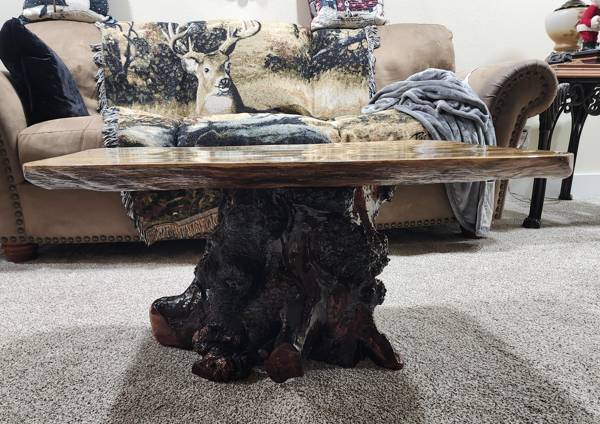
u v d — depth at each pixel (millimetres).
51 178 625
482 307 1172
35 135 1517
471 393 799
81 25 2135
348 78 2285
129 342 1011
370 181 616
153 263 1612
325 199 813
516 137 1771
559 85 1983
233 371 845
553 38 2264
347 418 734
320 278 853
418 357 925
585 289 1293
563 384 827
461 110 1669
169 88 2158
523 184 2721
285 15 2475
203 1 2393
